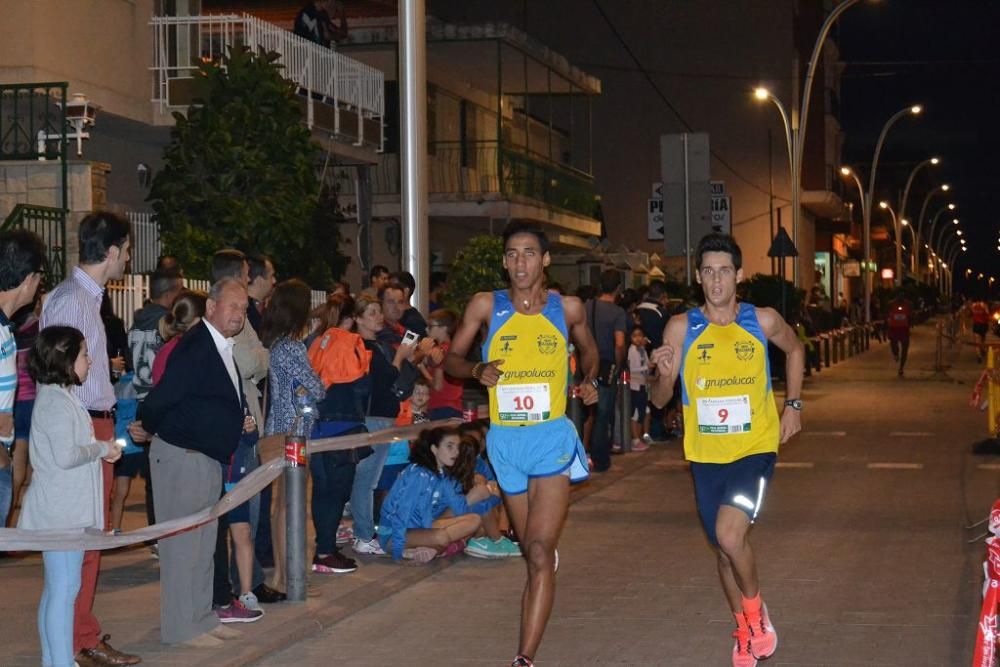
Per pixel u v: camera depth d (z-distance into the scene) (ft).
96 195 52.54
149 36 65.51
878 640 25.22
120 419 34.42
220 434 24.70
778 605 28.19
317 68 70.74
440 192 94.22
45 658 21.94
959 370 116.98
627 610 28.14
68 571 21.85
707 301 23.29
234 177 55.67
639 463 53.93
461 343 23.45
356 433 31.65
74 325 23.24
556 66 102.42
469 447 33.76
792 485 46.78
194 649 24.59
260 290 31.99
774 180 171.63
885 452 56.13
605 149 173.68
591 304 50.16
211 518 24.35
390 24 97.25
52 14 58.29
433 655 24.90
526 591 22.62
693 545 35.86
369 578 31.32
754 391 22.85
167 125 64.54
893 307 107.24
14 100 53.57
